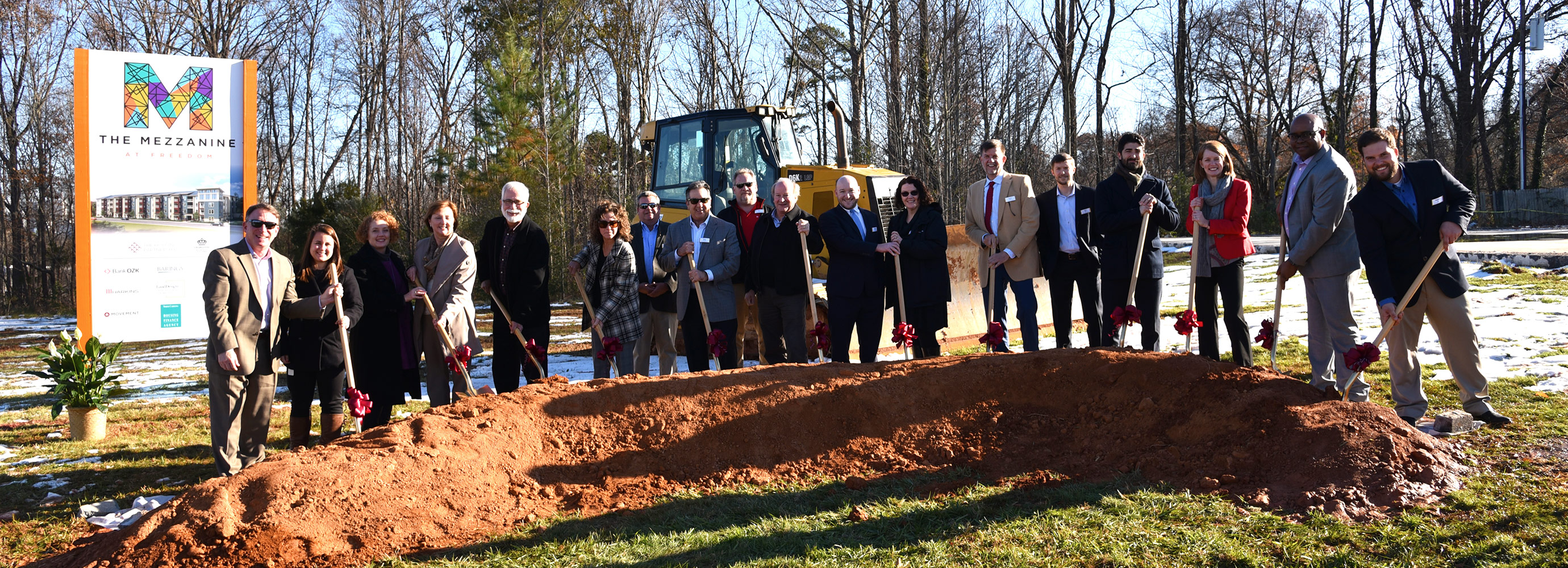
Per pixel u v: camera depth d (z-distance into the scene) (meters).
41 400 9.87
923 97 22.39
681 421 4.67
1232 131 41.31
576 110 24.72
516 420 4.58
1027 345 6.43
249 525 3.61
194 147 7.86
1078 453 4.50
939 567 3.21
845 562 3.29
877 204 11.25
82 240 7.53
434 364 6.07
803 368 5.13
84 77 7.50
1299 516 3.52
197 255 7.88
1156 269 6.12
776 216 6.32
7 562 3.89
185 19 32.50
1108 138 34.94
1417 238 4.68
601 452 4.51
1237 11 37.91
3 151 36.00
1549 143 39.28
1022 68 29.53
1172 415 4.54
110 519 4.43
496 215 23.03
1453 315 4.66
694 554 3.43
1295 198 5.27
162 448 6.32
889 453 4.59
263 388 5.20
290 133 36.25
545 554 3.48
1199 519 3.54
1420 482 3.71
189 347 16.05
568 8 27.73
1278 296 5.39
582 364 10.02
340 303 5.01
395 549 3.60
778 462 4.51
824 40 28.19
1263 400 4.34
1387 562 3.07
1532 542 3.13
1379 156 4.62
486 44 29.69
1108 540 3.36
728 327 6.33
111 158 7.60
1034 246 6.47
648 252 6.81
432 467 4.09
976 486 4.08
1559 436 4.35
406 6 34.62
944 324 6.28
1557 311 8.90
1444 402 5.29
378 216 5.86
